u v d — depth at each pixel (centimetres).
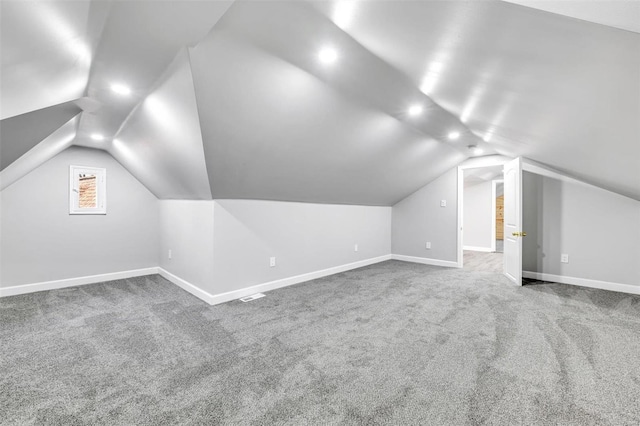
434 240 534
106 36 137
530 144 285
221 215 315
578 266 387
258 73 186
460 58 137
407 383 171
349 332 239
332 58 178
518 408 150
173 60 166
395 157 385
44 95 160
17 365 191
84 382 172
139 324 255
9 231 339
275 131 246
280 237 375
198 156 251
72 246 381
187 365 190
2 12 74
